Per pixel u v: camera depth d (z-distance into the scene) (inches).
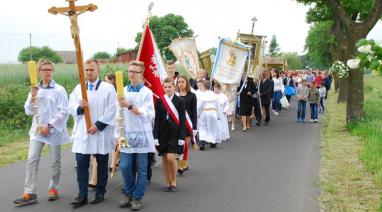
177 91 387.2
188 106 362.3
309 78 1109.7
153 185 331.9
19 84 669.3
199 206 279.9
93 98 273.0
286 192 309.7
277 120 796.6
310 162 409.1
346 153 443.5
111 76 379.9
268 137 578.6
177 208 275.7
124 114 269.1
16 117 584.4
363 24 609.6
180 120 308.3
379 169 352.2
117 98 264.2
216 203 285.9
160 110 310.3
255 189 319.0
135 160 283.3
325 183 330.0
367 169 364.2
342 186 322.0
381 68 203.5
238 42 655.1
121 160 274.1
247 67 661.9
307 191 311.3
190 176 359.6
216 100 496.1
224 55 653.3
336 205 277.7
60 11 252.4
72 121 650.8
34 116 281.1
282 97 984.3
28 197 281.3
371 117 661.9
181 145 309.3
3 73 722.2
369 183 325.1
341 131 612.4
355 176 346.0
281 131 641.0
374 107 887.1
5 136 540.7
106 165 285.4
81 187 278.8
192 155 451.8
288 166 394.0
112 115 272.7
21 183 334.3
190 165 401.7
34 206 278.1
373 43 205.3
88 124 270.4
